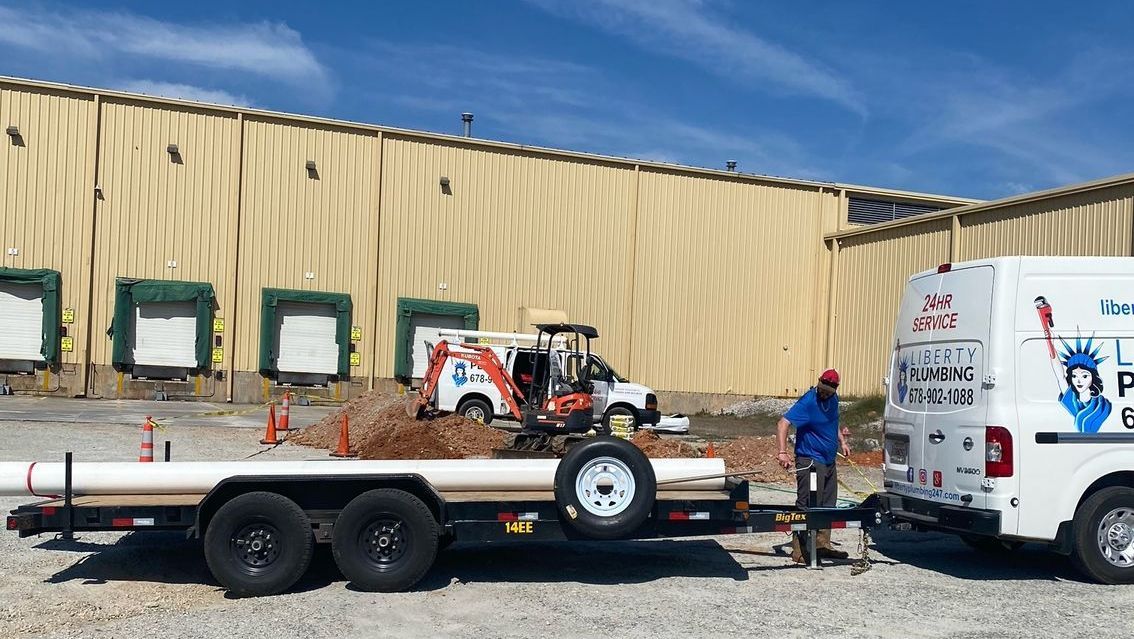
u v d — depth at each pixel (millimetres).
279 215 27219
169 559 8008
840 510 7906
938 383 8008
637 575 7793
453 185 28656
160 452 14766
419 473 7488
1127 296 7645
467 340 28062
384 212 28062
